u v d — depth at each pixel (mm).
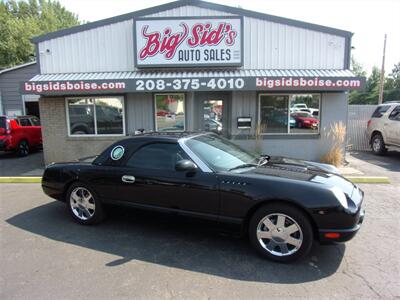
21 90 8766
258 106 9555
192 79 8508
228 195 3609
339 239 3254
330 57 9422
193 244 3955
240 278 3139
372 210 5195
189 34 9242
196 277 3162
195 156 3916
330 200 3232
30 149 12906
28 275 3219
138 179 4152
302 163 4508
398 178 7461
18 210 5391
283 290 2918
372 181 7082
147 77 8805
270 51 9422
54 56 9711
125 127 9852
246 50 9430
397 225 4527
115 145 4520
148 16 9469
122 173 4277
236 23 9125
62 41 9656
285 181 3455
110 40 9594
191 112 9773
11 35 32844
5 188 6992
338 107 9414
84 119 9898
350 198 3414
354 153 11508
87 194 4648
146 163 4203
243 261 3494
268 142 9555
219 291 2912
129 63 9648
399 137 9930
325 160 9195
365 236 4141
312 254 3643
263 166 4109
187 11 9453
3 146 11102
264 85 8461
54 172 4855
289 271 3266
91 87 8695
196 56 9312
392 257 3557
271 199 3408
